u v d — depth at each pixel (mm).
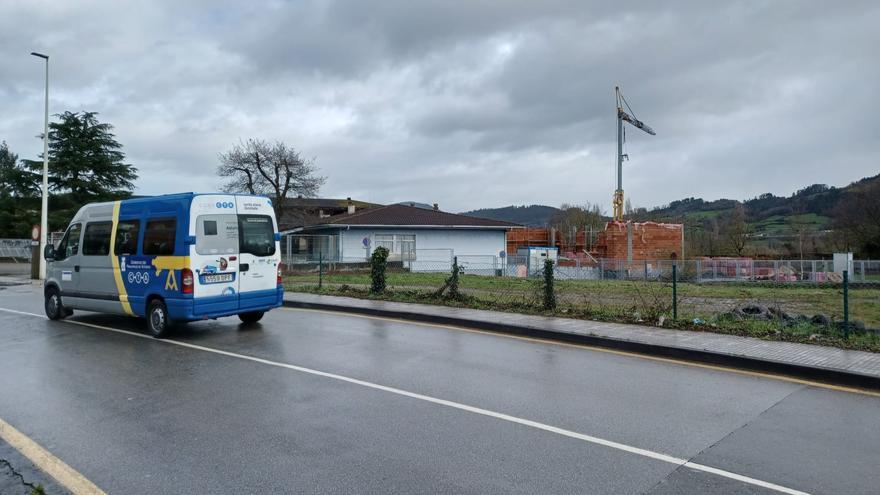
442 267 36469
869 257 41531
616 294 17047
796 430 5078
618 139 52500
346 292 15562
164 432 4988
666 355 8148
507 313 11578
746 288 24016
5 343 9227
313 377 6879
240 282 10156
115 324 11242
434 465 4270
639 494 3814
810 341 8367
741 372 7242
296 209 54875
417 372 7129
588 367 7461
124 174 44656
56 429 5082
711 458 4434
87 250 11102
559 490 3863
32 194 42875
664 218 59625
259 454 4480
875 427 5168
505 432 4984
